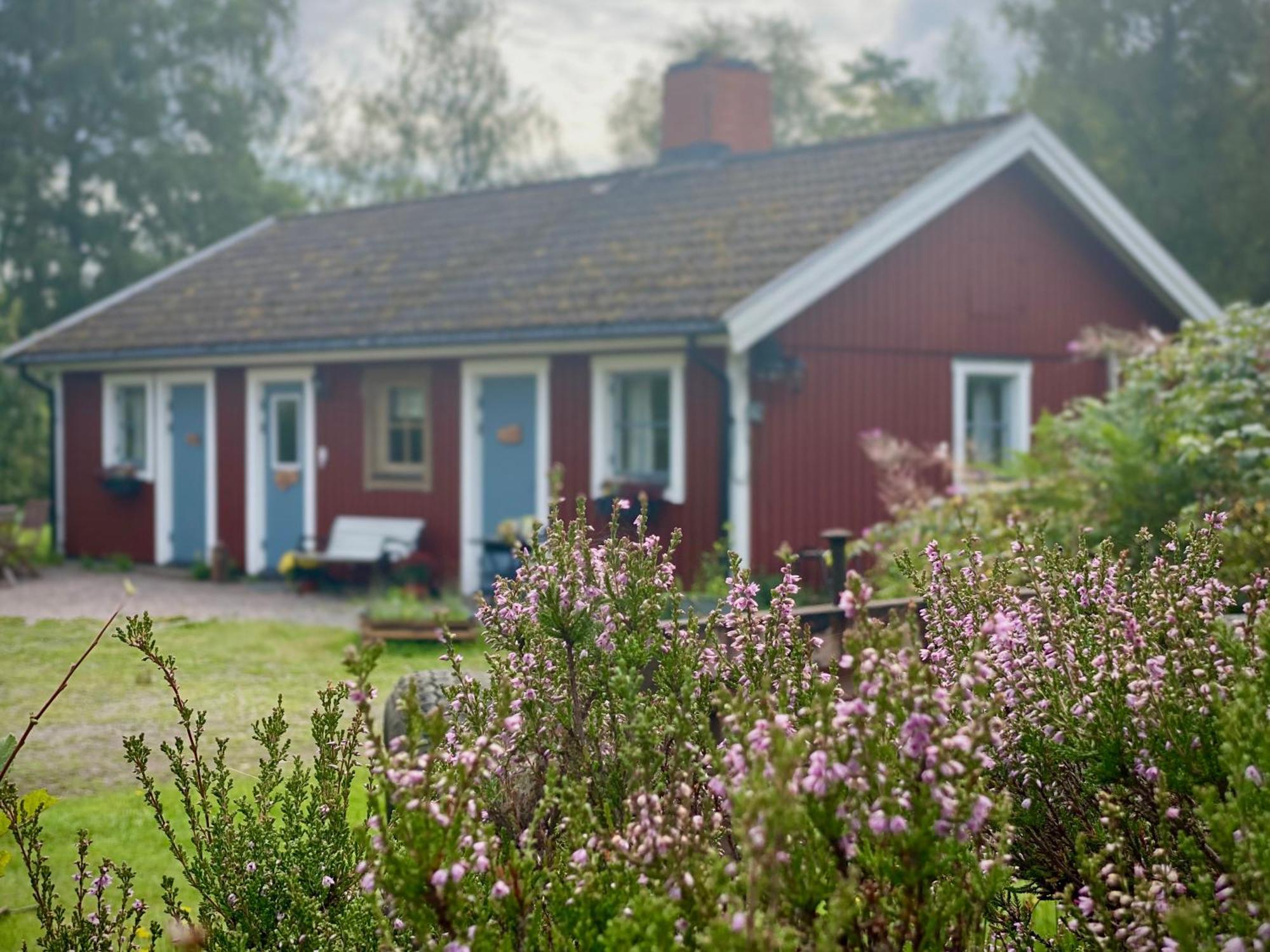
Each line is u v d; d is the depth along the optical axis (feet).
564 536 12.07
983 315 53.36
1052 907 14.29
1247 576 17.97
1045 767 11.43
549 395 51.52
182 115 119.85
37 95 114.42
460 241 62.44
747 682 11.43
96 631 31.14
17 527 61.77
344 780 12.62
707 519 46.78
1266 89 105.19
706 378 46.96
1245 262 102.01
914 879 8.77
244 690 27.76
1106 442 30.89
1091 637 11.67
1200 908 8.82
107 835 19.13
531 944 9.20
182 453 65.00
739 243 49.75
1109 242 56.80
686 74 62.28
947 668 11.80
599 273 51.80
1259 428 27.73
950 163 49.83
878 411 49.85
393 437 57.36
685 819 9.59
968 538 12.76
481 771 9.70
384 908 12.10
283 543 60.85
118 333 66.95
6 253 113.09
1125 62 107.86
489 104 155.94
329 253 67.97
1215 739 10.40
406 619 38.14
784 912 8.98
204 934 12.03
